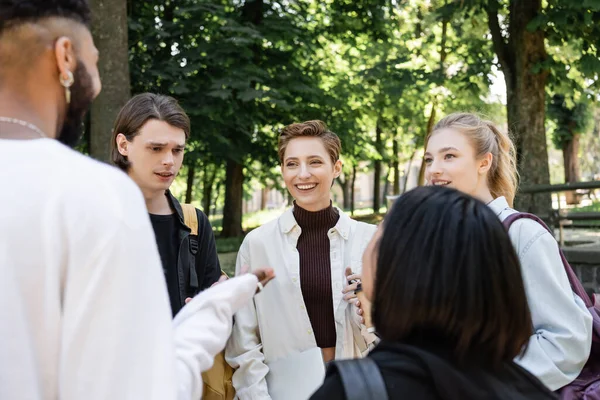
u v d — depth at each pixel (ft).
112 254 3.36
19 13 3.70
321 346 8.64
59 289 3.37
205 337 4.15
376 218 75.00
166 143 8.23
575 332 6.50
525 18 39.96
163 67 40.19
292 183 8.84
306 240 8.87
